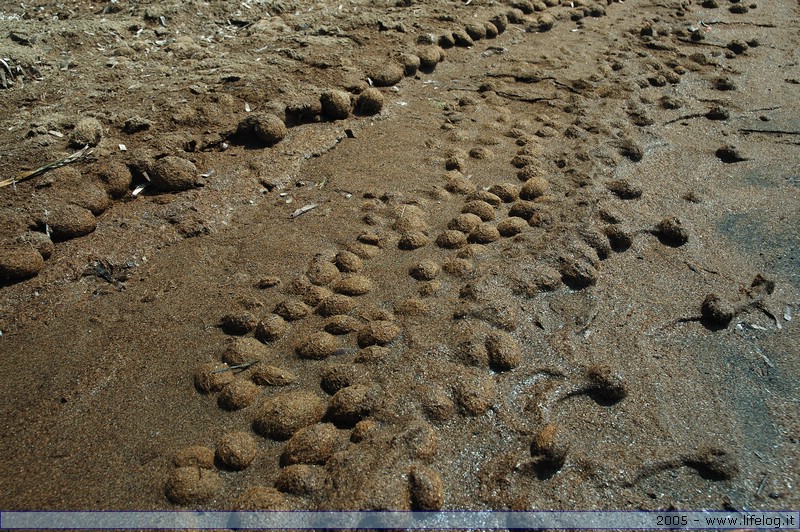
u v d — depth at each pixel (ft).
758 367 2.48
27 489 1.96
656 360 2.46
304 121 3.76
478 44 4.92
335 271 2.78
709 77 4.91
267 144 3.53
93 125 3.28
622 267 2.92
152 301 2.64
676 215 3.32
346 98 3.82
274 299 2.65
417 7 5.17
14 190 2.95
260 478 2.00
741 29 5.96
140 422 2.16
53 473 2.00
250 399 2.23
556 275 2.72
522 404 2.21
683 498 1.98
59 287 2.67
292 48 4.33
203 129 3.50
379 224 3.08
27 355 2.40
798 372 2.46
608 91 4.45
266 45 4.36
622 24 5.73
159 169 3.14
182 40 4.32
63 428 2.14
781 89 4.87
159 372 2.34
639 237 3.10
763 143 4.12
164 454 2.05
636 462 2.05
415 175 3.45
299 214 3.15
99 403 2.23
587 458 2.04
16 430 2.14
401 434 2.02
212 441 2.10
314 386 2.29
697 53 5.27
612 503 1.95
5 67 3.66
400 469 1.94
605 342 2.51
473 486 1.95
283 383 2.29
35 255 2.68
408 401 2.15
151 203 3.10
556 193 3.32
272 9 4.88
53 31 4.08
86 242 2.86
